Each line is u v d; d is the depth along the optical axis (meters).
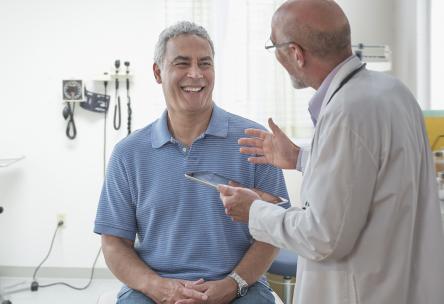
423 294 1.23
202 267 1.70
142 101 3.79
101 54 3.76
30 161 3.81
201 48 1.72
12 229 3.83
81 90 3.71
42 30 3.74
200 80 1.70
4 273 3.86
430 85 3.09
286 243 1.24
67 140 3.80
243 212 1.37
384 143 1.16
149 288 1.64
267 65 3.62
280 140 1.52
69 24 3.74
